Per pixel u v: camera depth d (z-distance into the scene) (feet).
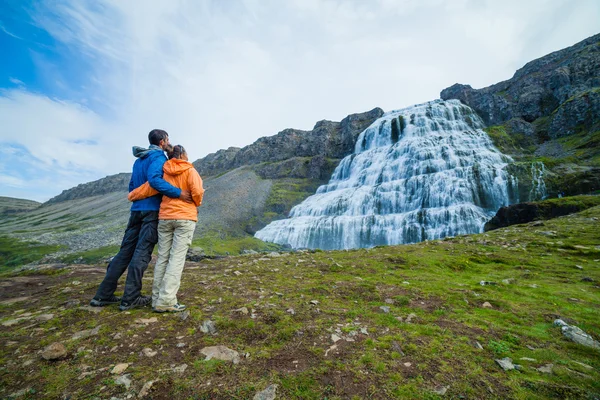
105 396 7.60
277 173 269.44
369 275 22.79
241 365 9.24
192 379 8.43
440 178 118.11
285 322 12.69
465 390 8.04
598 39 201.87
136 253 14.88
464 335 11.69
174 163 15.14
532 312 14.30
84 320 12.77
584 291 17.70
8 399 7.44
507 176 105.60
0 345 10.37
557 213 65.16
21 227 399.24
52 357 9.25
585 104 151.74
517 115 192.44
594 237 31.71
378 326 12.50
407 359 9.71
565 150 137.39
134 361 9.34
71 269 26.55
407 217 110.42
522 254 28.73
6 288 19.58
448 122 179.22
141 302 14.94
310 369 9.04
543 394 7.93
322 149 273.75
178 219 14.69
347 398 7.73
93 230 235.40
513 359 9.82
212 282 20.24
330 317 13.48
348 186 176.76
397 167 148.15
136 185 15.85
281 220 166.40
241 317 13.14
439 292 17.56
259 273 23.82
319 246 128.57
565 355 10.14
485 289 18.24
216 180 287.89
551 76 194.49
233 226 175.52
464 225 96.78
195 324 12.33
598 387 8.23
